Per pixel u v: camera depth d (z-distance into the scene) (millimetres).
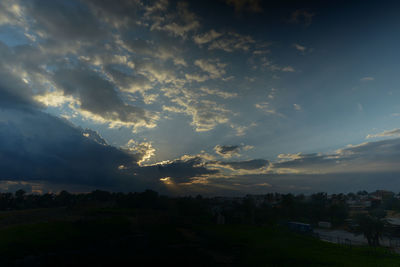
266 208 117500
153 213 91938
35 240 48375
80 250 48500
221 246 54812
